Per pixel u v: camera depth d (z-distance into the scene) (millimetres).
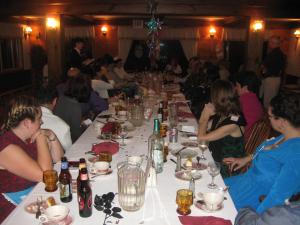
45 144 1906
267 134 2771
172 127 2836
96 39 10406
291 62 9641
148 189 1643
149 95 4855
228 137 2557
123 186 1436
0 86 8500
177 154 1964
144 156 2111
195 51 10484
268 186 1752
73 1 7004
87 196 1367
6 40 8844
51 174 1670
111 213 1397
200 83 5969
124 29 10344
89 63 6996
